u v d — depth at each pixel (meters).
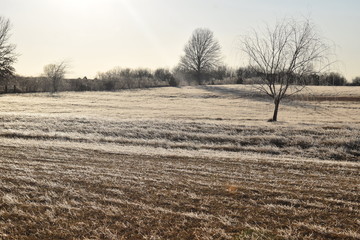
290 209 6.10
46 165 9.98
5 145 14.39
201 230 5.18
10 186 7.40
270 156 15.41
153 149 16.17
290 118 33.59
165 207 6.26
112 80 75.00
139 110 39.41
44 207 6.20
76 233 5.10
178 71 103.81
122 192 7.15
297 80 28.28
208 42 97.12
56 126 22.91
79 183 7.84
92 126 23.03
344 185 7.95
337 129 21.53
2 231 5.17
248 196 6.91
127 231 5.18
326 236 4.93
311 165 10.96
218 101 53.06
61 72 68.69
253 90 58.56
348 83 76.44
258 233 5.03
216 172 9.68
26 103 44.28
